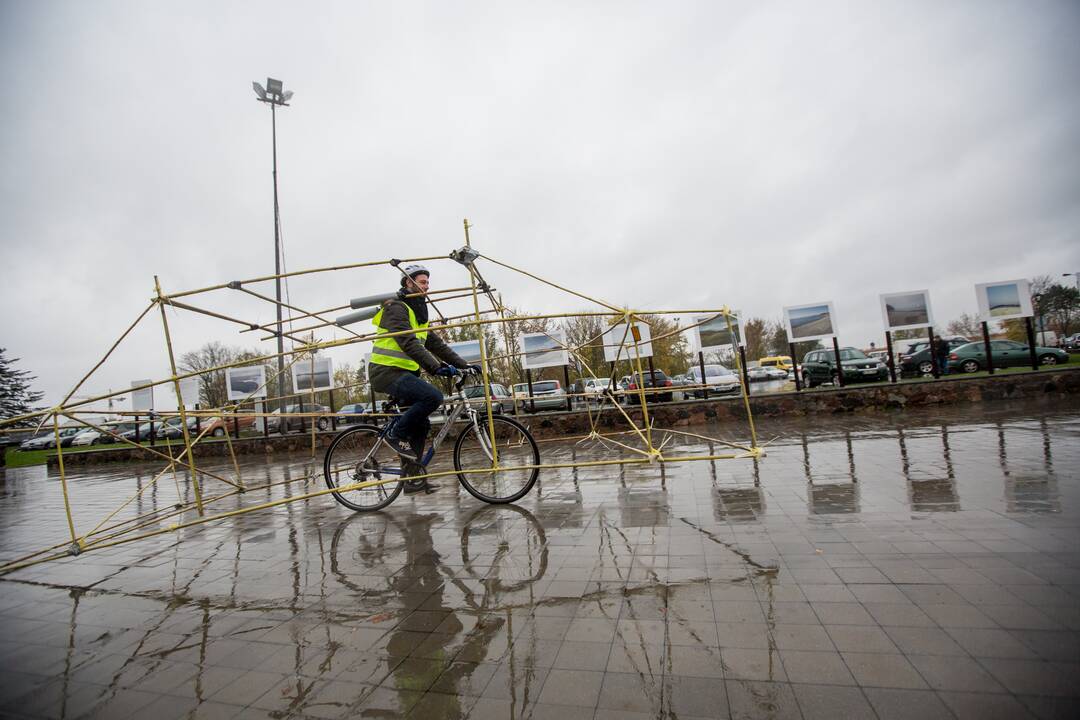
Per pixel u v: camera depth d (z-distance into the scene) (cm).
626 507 410
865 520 328
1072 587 220
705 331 1099
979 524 304
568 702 169
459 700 175
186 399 1293
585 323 1442
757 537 311
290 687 192
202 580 320
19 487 1066
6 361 5294
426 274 474
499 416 464
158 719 179
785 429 848
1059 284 3816
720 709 159
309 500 565
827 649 187
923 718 149
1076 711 147
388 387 451
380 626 236
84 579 338
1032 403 903
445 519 423
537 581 271
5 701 194
